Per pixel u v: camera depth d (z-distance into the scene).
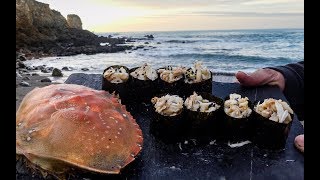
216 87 0.46
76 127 0.28
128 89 0.41
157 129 0.33
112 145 0.28
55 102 0.30
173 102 0.34
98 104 0.31
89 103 0.30
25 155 0.27
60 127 0.28
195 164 0.29
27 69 2.06
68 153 0.27
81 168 0.26
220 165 0.29
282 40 5.26
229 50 3.98
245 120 0.32
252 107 0.34
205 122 0.32
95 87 0.46
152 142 0.32
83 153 0.27
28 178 0.27
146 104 0.41
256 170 0.28
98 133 0.28
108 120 0.29
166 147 0.32
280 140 0.31
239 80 0.45
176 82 0.40
